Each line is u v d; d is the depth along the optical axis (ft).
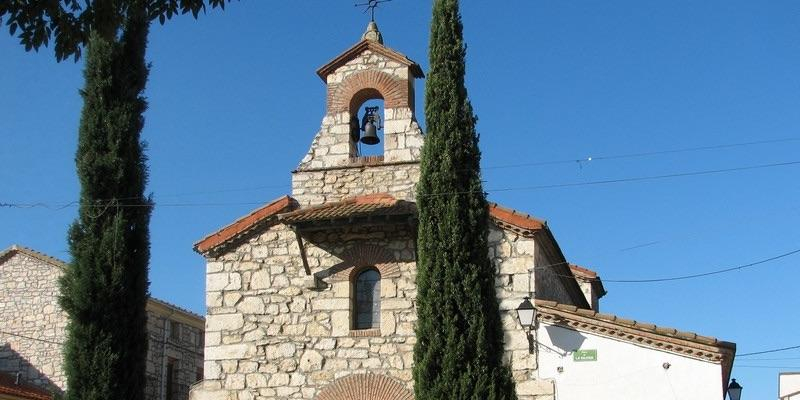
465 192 69.77
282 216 75.36
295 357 75.46
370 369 74.08
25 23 42.88
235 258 78.43
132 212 73.97
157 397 119.55
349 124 81.25
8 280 119.34
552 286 82.58
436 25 73.82
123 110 75.61
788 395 89.25
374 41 81.92
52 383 114.11
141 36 78.07
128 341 71.15
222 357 76.48
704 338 69.46
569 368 71.26
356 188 79.51
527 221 73.97
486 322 66.95
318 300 76.38
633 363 70.54
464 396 64.80
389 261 76.02
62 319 116.16
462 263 67.97
